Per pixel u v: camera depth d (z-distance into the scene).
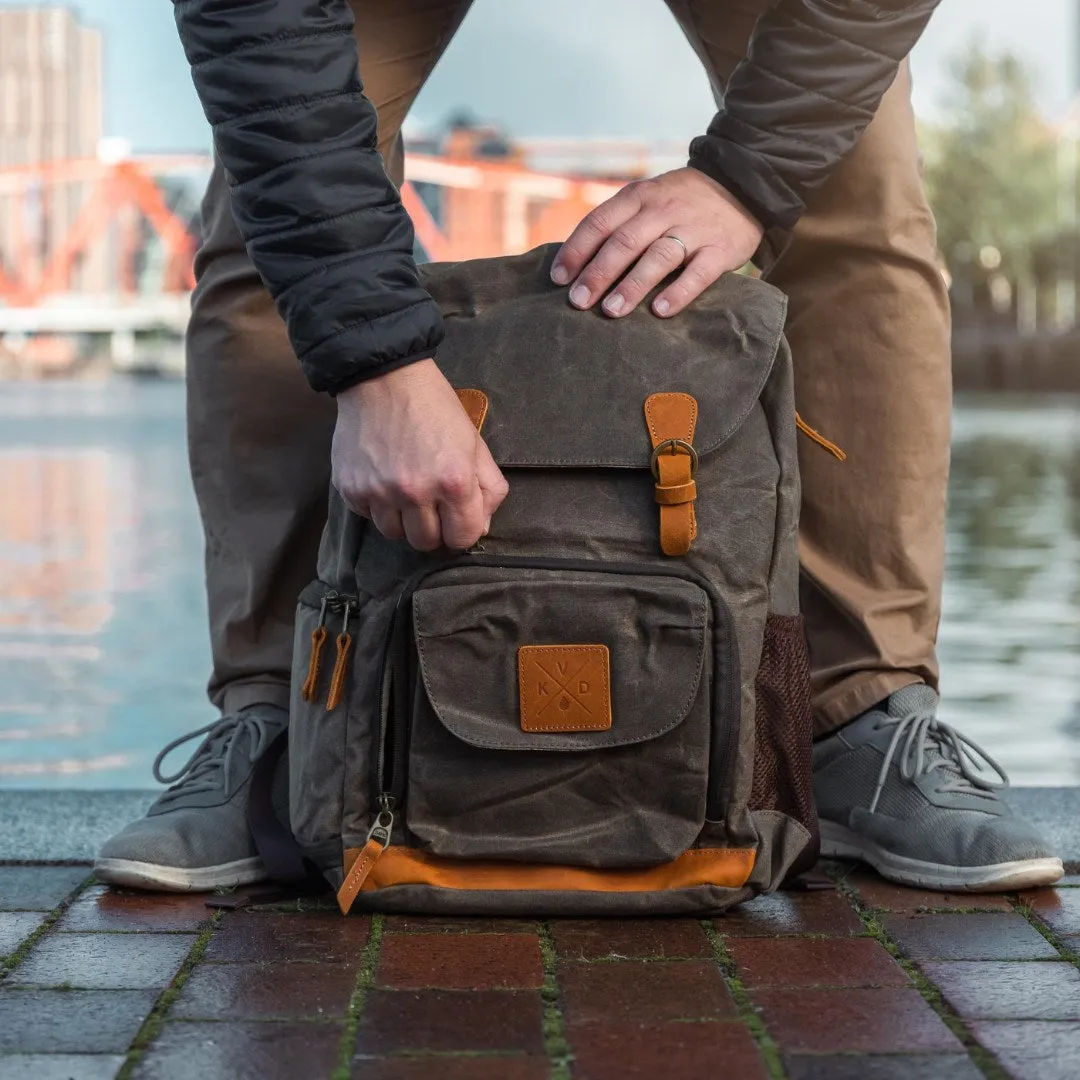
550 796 1.32
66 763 2.52
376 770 1.33
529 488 1.32
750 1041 1.07
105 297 54.97
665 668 1.29
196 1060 1.03
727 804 1.33
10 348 60.69
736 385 1.34
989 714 2.93
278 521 1.64
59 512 7.48
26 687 3.22
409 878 1.33
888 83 1.48
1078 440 15.36
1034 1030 1.10
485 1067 1.02
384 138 1.65
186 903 1.43
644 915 1.36
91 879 1.51
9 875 1.52
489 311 1.40
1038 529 6.63
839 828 1.60
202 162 51.72
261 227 1.29
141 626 4.08
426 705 1.31
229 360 1.64
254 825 1.46
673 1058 1.04
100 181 53.16
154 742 2.71
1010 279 38.69
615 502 1.32
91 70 89.62
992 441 15.16
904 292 1.63
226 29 1.26
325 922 1.36
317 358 1.28
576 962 1.25
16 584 4.89
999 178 37.25
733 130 1.46
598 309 1.39
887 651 1.63
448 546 1.29
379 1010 1.13
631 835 1.32
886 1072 1.02
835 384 1.65
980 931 1.35
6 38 88.75
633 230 1.40
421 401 1.28
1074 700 3.06
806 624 1.67
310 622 1.38
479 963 1.24
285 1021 1.11
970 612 4.28
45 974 1.21
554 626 1.29
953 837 1.48
